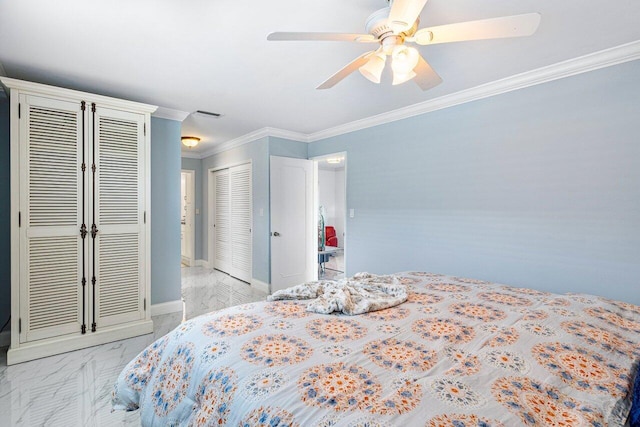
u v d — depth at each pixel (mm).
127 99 3121
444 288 2080
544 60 2342
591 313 1529
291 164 4594
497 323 1434
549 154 2498
